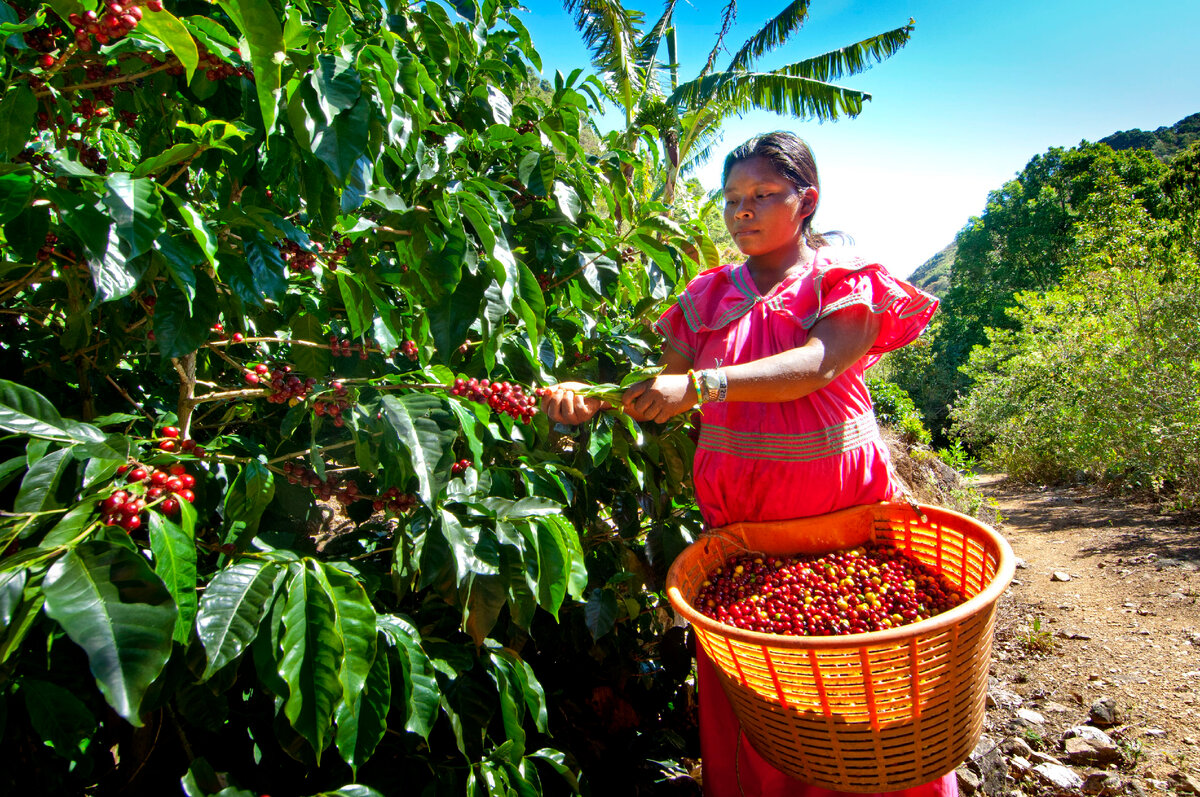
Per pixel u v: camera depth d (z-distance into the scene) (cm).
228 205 140
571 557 151
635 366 228
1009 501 990
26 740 135
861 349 172
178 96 152
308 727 108
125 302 158
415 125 149
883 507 189
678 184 930
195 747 153
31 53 121
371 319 154
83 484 108
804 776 153
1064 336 1128
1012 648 401
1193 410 728
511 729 155
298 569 118
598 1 891
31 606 90
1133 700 323
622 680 246
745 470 186
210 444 148
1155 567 529
